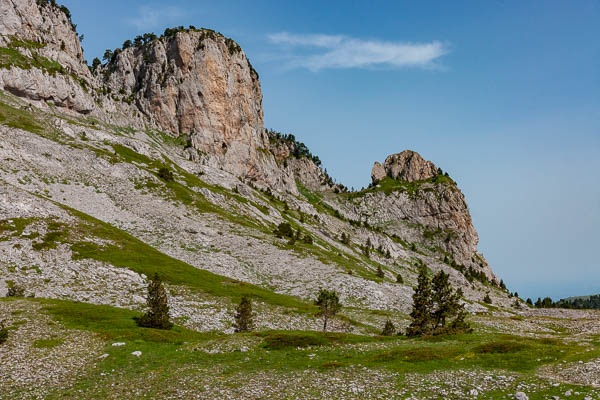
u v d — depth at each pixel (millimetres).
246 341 48688
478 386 29062
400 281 164875
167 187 167000
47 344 45250
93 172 154750
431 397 27547
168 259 101500
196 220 147125
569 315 145875
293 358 41406
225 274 106750
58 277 75250
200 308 74938
